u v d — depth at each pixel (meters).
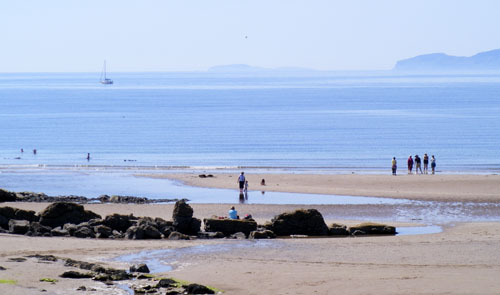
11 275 94.69
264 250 119.88
